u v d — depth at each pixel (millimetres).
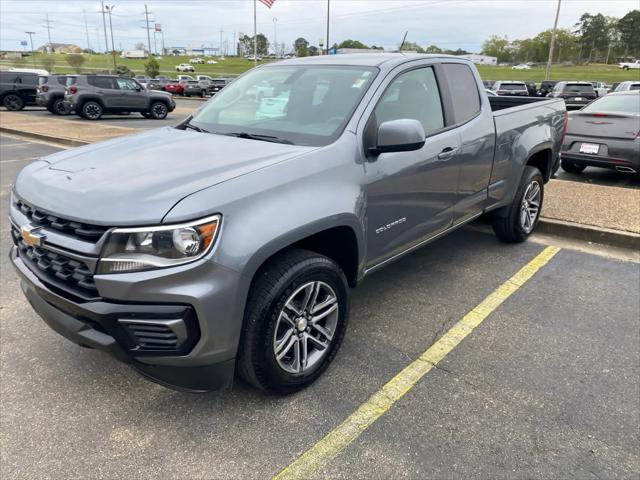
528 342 3379
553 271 4586
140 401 2754
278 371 2617
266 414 2656
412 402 2760
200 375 2359
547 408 2717
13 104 22906
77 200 2318
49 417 2619
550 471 2297
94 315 2230
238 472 2283
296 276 2545
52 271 2443
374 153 3062
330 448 2426
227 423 2590
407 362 3141
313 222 2576
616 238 5250
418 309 3836
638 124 7426
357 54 3932
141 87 20406
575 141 8039
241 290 2307
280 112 3359
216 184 2342
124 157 2809
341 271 2875
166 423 2588
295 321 2699
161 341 2242
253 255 2311
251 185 2414
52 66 90938
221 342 2314
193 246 2166
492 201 4570
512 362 3145
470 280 4371
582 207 6188
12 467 2293
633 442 2479
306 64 3777
